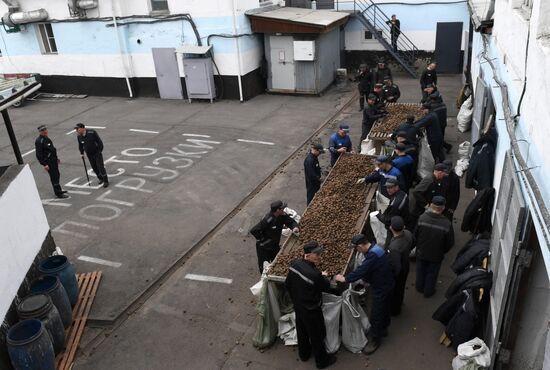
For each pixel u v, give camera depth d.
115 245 9.33
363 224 7.50
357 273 5.95
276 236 7.40
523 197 4.73
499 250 5.70
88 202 11.15
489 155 8.12
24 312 6.26
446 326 6.39
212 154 13.42
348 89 19.27
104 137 15.36
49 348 6.02
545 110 4.04
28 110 19.23
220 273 8.27
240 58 17.70
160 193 11.34
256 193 11.05
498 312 5.28
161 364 6.44
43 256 7.85
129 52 19.41
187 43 18.20
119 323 7.30
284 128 15.12
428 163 10.17
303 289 5.68
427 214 6.76
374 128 11.52
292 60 18.25
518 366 5.36
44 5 19.78
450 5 19.39
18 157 8.42
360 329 6.34
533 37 4.69
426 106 10.99
